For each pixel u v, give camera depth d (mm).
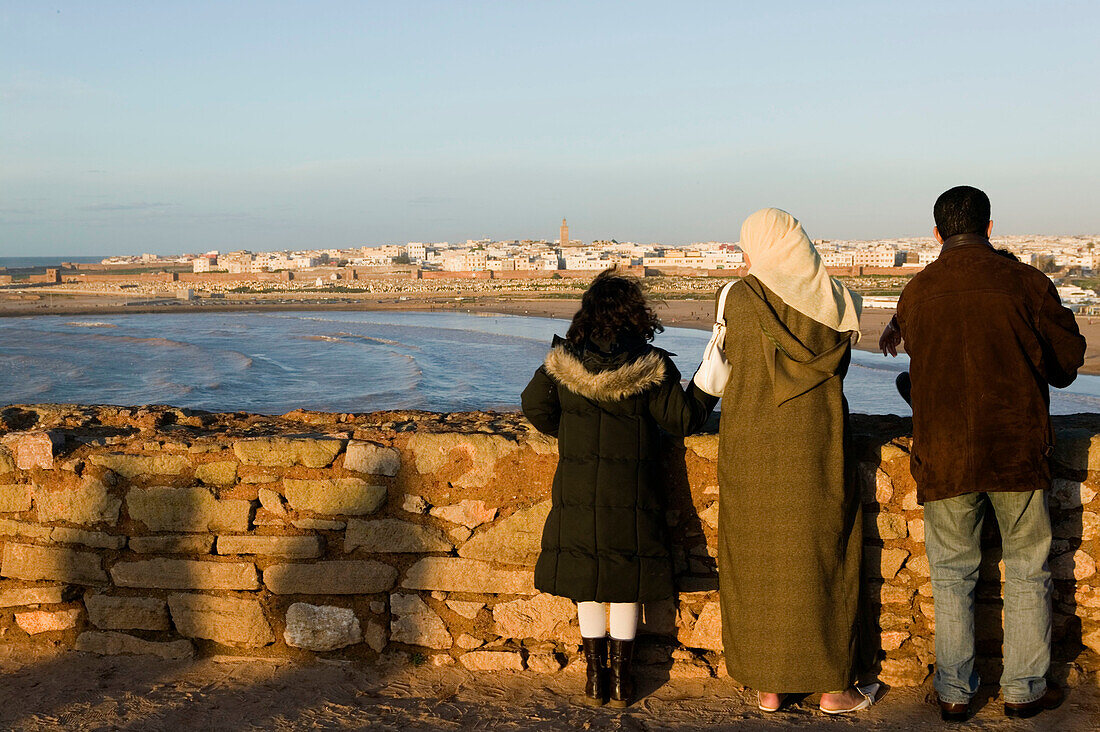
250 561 3740
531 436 3656
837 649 3133
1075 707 3277
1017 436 2965
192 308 155000
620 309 3230
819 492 3086
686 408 3211
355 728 3209
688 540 3600
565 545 3248
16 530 3869
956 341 3018
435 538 3662
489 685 3525
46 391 42531
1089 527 3439
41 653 3830
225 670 3674
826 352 3031
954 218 3221
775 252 3178
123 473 3787
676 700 3396
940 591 3191
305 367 54344
